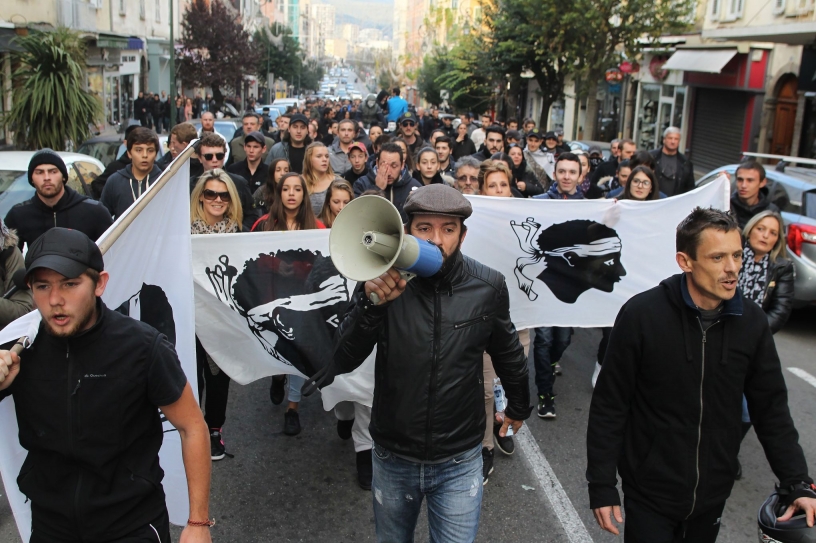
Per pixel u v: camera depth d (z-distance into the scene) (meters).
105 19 30.59
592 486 2.88
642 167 6.54
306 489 4.57
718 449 2.80
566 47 23.19
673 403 2.79
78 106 13.94
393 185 6.68
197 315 4.59
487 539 4.06
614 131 33.28
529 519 4.28
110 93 31.30
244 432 5.38
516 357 3.08
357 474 4.70
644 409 2.87
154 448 2.57
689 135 26.45
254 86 66.44
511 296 5.55
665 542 2.85
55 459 2.42
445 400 2.86
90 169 8.88
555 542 4.05
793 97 20.55
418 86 55.69
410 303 2.86
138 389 2.43
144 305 3.23
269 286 4.61
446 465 2.92
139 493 2.49
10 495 2.59
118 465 2.46
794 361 7.29
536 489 4.63
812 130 19.70
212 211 5.20
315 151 7.00
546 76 29.22
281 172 6.48
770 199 8.65
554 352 5.90
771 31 16.67
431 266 2.44
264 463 4.90
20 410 2.40
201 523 2.59
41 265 2.23
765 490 4.76
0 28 19.06
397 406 2.88
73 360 2.38
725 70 23.20
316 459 4.98
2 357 2.26
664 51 26.09
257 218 6.46
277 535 4.07
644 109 30.52
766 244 4.79
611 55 22.75
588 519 4.30
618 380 2.89
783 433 2.79
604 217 5.45
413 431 2.87
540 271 5.51
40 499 2.44
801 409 6.07
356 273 2.26
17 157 8.12
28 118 13.90
